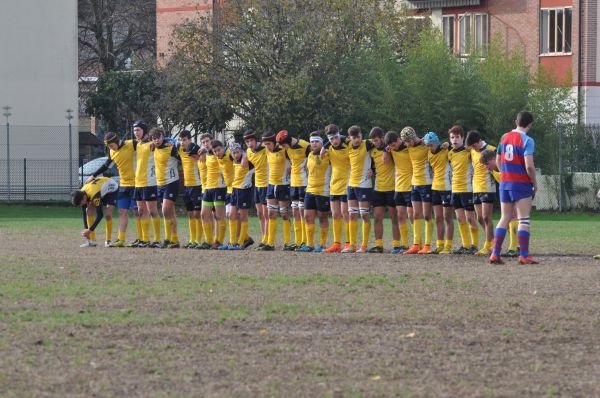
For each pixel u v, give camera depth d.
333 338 23.98
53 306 28.19
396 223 44.75
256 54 83.69
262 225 47.06
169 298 29.55
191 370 20.92
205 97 85.44
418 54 82.00
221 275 34.94
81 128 141.25
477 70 83.50
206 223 46.94
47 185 94.88
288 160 45.62
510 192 37.94
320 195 44.81
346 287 31.77
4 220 70.12
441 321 25.98
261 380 20.19
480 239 50.84
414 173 43.53
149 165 47.66
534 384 19.94
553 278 33.88
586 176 82.62
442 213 43.66
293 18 84.25
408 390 19.44
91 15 134.12
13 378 20.30
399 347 23.03
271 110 82.56
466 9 107.56
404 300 29.19
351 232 44.62
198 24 88.44
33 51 99.25
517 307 27.98
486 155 41.38
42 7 99.56
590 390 19.56
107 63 131.88
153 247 47.66
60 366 21.23
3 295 30.11
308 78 81.56
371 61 83.62
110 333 24.47
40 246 47.81
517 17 105.19
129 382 20.03
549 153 83.81
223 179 46.78
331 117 82.56
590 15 101.88
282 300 29.17
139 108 105.31
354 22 85.50
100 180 47.72
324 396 19.02
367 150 44.03
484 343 23.44
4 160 94.50
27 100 98.94
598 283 32.62
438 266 37.94
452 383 19.95
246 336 24.20
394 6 90.94
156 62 105.00
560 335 24.28
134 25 135.50
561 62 103.31
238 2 85.50
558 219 74.38
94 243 48.19
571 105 91.81
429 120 81.81
